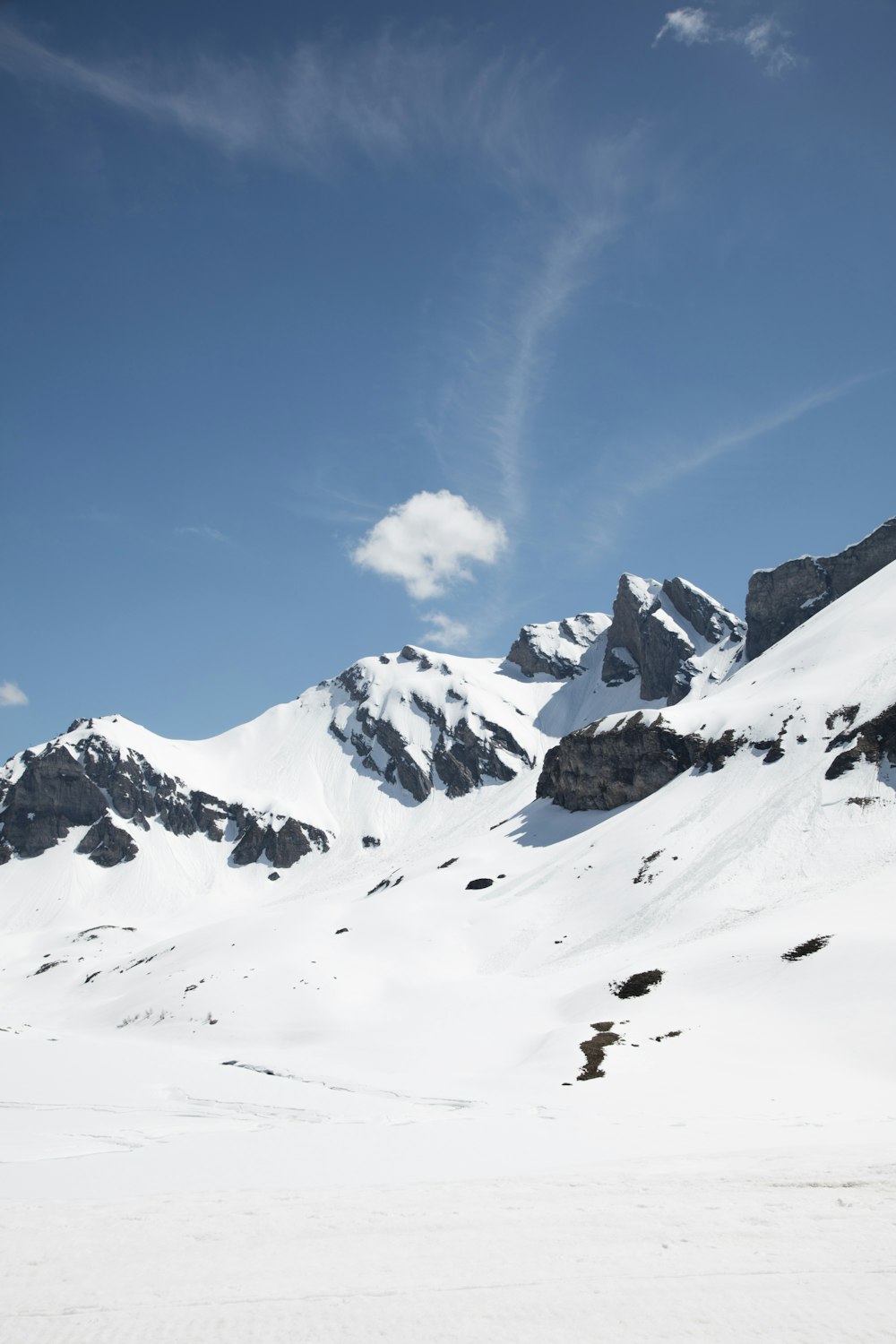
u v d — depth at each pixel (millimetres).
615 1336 10711
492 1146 27062
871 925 59062
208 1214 17359
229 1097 45531
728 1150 24250
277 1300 12359
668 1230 14469
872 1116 31062
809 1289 11852
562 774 164125
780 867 91250
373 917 117688
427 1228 15453
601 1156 24422
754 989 53844
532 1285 12406
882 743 107625
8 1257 14797
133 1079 54219
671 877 102062
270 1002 91000
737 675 185250
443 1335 10945
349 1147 28297
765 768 121062
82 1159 27938
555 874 121625
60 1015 116062
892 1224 14391
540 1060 48312
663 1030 49625
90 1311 12266
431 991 82625
